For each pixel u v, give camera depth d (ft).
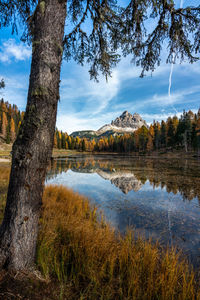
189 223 14.85
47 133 5.16
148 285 5.50
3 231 4.97
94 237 8.21
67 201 18.31
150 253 7.17
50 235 7.82
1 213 10.90
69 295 4.78
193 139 133.80
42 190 5.39
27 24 7.25
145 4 7.07
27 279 4.74
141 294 5.36
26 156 4.85
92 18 8.25
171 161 91.40
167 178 39.83
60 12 5.54
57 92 5.49
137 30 8.44
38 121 4.88
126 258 6.98
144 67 10.00
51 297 4.47
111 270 6.20
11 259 4.79
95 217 15.75
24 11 7.52
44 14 5.24
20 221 4.89
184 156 119.44
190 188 29.73
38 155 4.99
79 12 8.80
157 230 13.38
